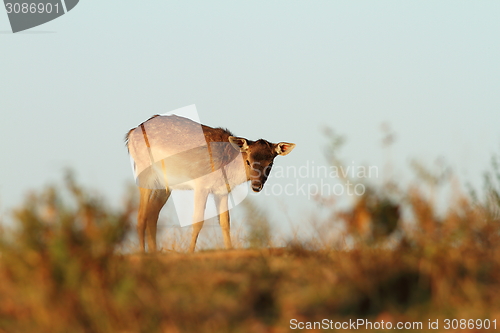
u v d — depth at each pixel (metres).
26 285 17.61
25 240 17.34
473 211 21.27
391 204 19.89
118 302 17.03
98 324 16.75
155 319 17.09
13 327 17.25
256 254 25.52
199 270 21.95
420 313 18.20
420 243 19.64
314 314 18.28
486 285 19.64
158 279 19.64
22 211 17.41
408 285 19.28
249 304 18.52
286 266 22.48
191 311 17.80
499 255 20.66
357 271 19.36
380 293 19.11
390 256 19.83
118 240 17.83
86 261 17.12
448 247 19.33
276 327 17.36
